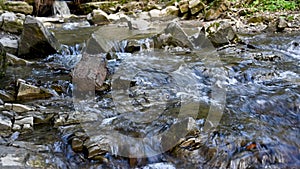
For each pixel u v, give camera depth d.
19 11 9.26
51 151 2.31
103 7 10.88
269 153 2.31
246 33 6.72
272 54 5.02
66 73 4.33
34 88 3.38
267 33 6.62
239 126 2.68
